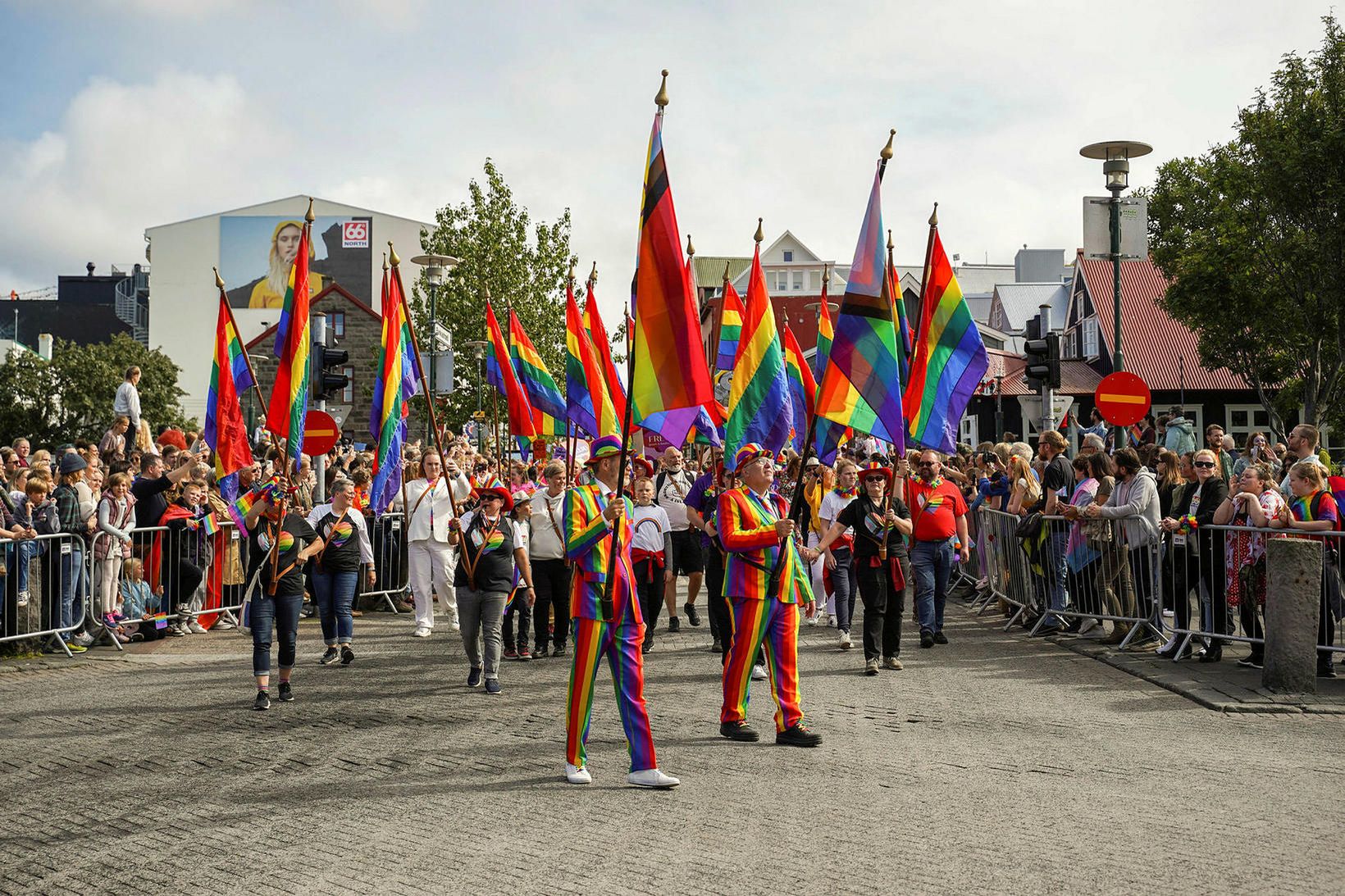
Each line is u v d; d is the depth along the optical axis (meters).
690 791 6.54
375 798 6.45
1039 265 75.44
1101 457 12.19
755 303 10.95
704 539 14.08
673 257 7.32
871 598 10.48
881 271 8.94
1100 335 46.19
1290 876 4.99
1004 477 15.02
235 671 11.07
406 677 10.62
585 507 6.80
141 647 12.73
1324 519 9.83
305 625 14.85
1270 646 9.09
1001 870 5.09
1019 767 6.96
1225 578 10.30
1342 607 9.77
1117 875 5.02
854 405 8.94
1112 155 16.94
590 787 6.66
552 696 9.65
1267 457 19.36
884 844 5.49
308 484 16.12
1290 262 29.88
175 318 86.56
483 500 9.95
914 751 7.45
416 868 5.25
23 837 5.82
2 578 11.59
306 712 9.02
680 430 7.43
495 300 40.00
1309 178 29.11
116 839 5.77
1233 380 43.94
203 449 18.66
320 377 15.24
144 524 13.48
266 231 86.81
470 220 41.03
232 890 5.00
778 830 5.75
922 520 11.99
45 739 8.06
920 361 11.07
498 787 6.68
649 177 7.36
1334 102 29.27
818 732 8.07
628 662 6.73
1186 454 11.12
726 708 7.91
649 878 5.05
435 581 14.00
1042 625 12.66
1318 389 32.97
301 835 5.77
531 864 5.27
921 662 11.09
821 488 14.20
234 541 14.62
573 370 14.77
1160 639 11.33
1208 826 5.73
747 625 7.81
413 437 41.84
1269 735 7.78
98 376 65.50
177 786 6.77
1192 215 34.19
